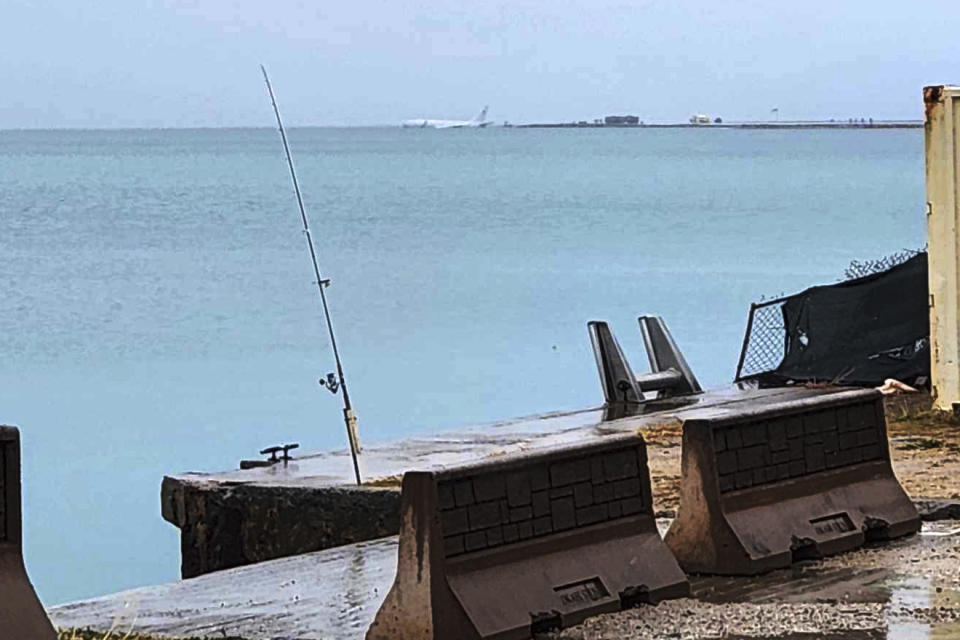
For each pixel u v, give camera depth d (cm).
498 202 9219
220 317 4372
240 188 10906
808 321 2358
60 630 969
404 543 889
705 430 1077
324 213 8356
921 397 2091
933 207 1881
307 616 1022
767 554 1079
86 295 4916
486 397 3228
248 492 1570
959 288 1870
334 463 1723
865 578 1060
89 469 2617
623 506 1004
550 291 4838
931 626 925
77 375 3491
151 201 9462
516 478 932
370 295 4831
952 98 1845
